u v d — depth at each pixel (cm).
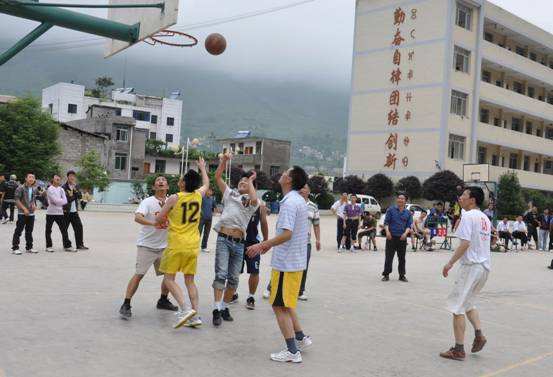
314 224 955
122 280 952
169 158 6234
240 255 716
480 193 612
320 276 1180
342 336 672
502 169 4362
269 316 743
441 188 3669
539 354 644
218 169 725
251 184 714
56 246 1412
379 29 4319
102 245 1497
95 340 584
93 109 6184
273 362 548
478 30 4119
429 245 2031
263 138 6425
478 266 593
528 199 4234
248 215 714
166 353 554
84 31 575
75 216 1337
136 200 4638
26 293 802
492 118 4462
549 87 5031
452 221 2292
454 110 4031
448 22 3909
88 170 3947
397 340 668
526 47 4825
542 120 4975
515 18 4466
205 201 1455
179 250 640
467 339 696
